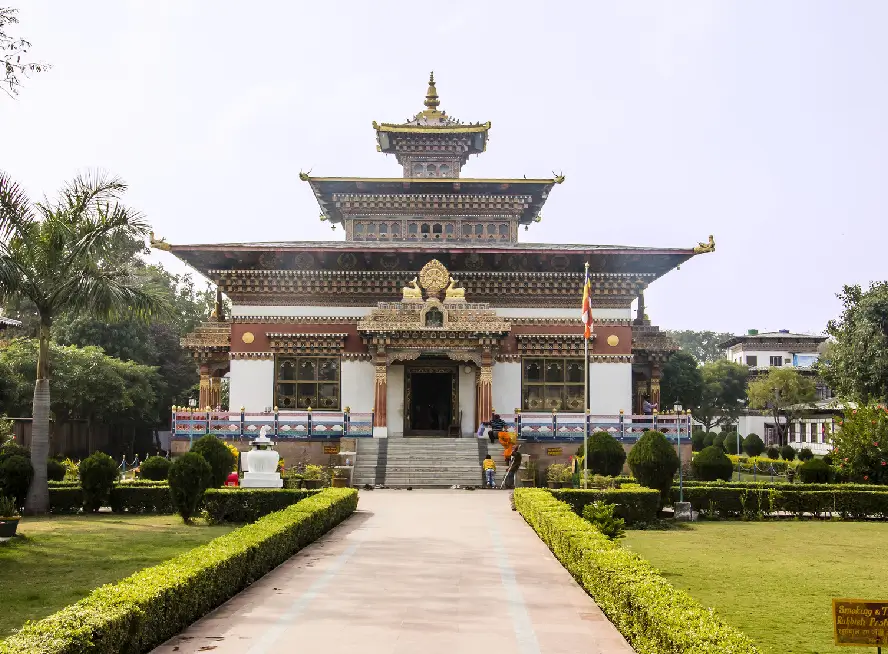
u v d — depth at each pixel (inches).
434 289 1567.4
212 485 1037.2
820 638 462.0
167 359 2819.9
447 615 482.3
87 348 2220.7
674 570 674.8
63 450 2031.3
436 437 1568.7
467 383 1609.3
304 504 809.5
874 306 2154.3
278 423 1473.9
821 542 850.1
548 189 1838.1
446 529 842.2
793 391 3139.8
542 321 1619.1
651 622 377.4
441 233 1835.6
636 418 1486.2
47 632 333.4
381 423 1514.5
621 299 1638.8
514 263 1631.4
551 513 746.2
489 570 620.7
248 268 1624.0
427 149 1952.5
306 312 1626.5
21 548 740.7
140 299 1065.5
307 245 1622.8
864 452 1300.4
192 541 784.9
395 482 1358.3
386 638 431.5
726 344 4347.9
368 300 1633.9
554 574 605.9
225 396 3075.8
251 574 563.5
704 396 3540.8
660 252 1584.6
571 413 1555.1
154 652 404.5
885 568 690.2
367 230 1831.9
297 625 457.7
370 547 725.9
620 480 1187.9
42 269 1011.9
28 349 2069.4
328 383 1608.0
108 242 1031.6
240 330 1616.6
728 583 621.0
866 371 2139.5
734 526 997.8
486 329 1515.7
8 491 999.6
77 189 1036.5
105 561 674.2
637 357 1734.7
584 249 1579.7
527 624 462.0
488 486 1331.2
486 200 1835.6
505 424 1473.9
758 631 478.3
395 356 1530.5
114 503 1040.2
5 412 1739.7
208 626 454.9
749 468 2071.9
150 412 2431.1
